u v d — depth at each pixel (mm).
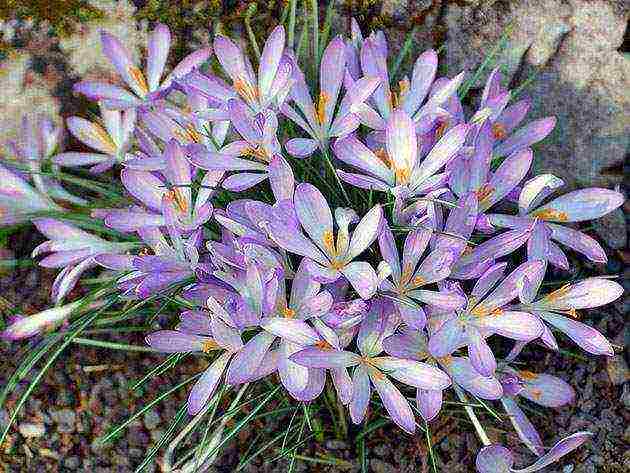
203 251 359
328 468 381
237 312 302
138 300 376
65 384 413
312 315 307
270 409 390
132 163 355
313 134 350
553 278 416
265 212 312
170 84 382
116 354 418
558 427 384
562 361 398
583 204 360
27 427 404
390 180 334
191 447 388
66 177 392
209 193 340
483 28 421
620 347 373
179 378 410
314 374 313
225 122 371
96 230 404
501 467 318
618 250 423
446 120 364
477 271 315
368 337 315
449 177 344
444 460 378
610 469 372
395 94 371
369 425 374
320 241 310
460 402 345
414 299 317
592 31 417
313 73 390
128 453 395
